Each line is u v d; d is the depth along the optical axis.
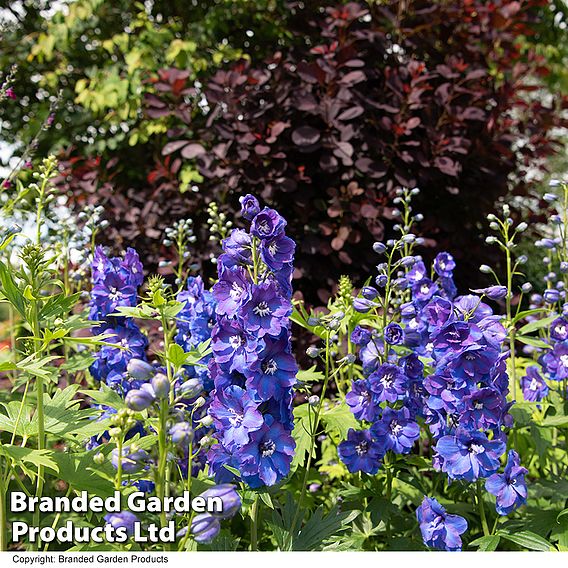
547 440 3.51
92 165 6.13
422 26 5.95
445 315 2.83
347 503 3.23
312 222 5.33
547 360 3.55
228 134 5.29
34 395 3.46
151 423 2.44
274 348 2.43
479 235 5.79
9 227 3.62
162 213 5.57
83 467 2.49
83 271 4.24
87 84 7.78
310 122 5.42
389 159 5.40
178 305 2.83
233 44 7.59
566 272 3.59
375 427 2.98
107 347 3.13
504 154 5.73
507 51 6.41
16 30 8.71
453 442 2.78
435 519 2.74
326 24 5.71
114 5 8.04
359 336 3.13
